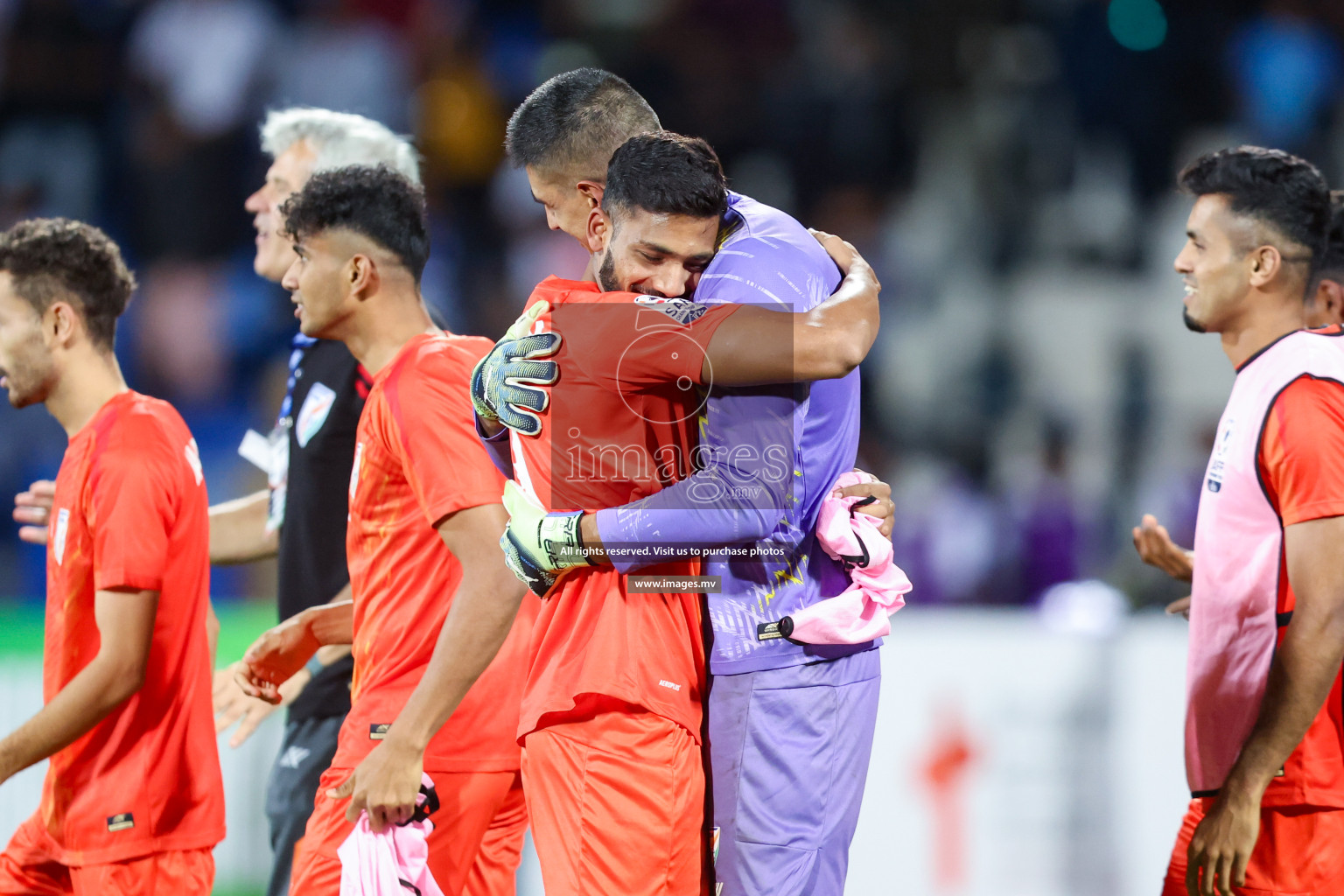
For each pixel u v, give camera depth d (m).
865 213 38.38
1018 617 20.12
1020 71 40.03
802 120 39.06
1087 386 34.31
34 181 38.00
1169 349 34.81
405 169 15.72
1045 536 28.89
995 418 33.00
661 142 10.11
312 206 11.91
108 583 11.75
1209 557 11.86
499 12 42.72
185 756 12.36
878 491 10.58
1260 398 11.53
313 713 14.25
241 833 18.88
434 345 11.49
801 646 10.30
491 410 10.64
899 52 40.31
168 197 36.97
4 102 38.97
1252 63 39.16
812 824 10.38
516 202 38.62
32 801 18.16
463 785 11.43
